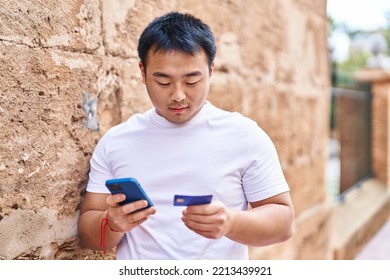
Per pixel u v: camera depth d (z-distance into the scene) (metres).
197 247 1.75
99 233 1.81
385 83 9.98
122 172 1.80
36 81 1.81
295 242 4.64
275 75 4.16
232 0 3.41
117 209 1.54
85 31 2.04
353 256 7.22
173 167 1.74
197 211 1.50
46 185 1.87
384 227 9.38
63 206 1.96
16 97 1.73
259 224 1.67
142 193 1.50
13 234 1.75
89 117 2.08
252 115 3.76
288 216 1.77
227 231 1.58
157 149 1.76
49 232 1.90
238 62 3.52
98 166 1.89
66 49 1.95
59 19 1.90
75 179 2.01
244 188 1.80
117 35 2.25
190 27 1.62
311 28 4.96
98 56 2.12
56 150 1.91
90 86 2.08
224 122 1.77
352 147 9.03
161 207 1.76
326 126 5.52
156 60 1.59
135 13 2.37
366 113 9.85
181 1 2.78
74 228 2.02
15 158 1.74
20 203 1.77
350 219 7.82
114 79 2.23
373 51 10.98
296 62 4.60
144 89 2.45
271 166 1.78
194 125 1.76
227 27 3.35
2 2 1.67
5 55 1.68
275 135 4.18
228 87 3.39
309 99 4.97
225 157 1.74
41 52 1.83
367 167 10.06
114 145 1.83
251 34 3.71
